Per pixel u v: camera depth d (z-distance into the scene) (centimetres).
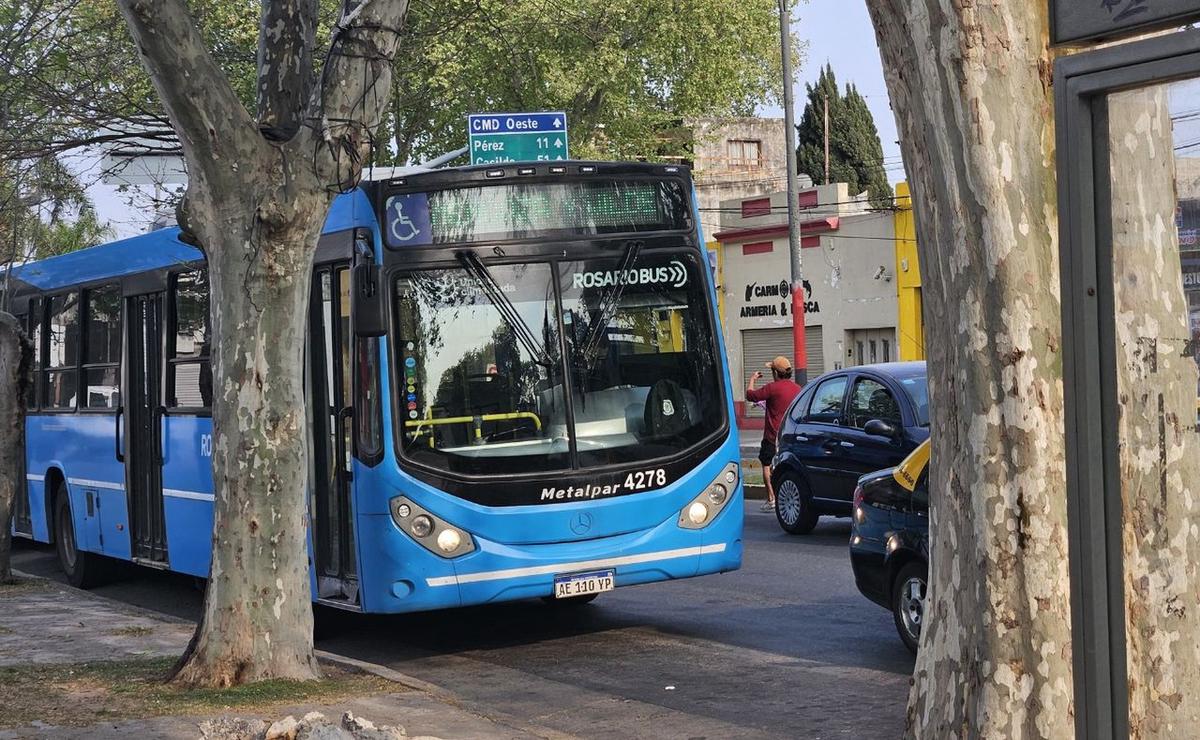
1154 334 388
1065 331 388
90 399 1555
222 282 902
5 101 1548
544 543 1000
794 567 1405
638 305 1052
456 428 1000
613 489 1013
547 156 1859
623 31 4241
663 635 1085
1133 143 384
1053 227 439
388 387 995
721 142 6216
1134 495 391
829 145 6003
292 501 912
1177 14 358
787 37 3131
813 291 4041
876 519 945
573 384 1021
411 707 822
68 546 1634
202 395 1270
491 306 1020
